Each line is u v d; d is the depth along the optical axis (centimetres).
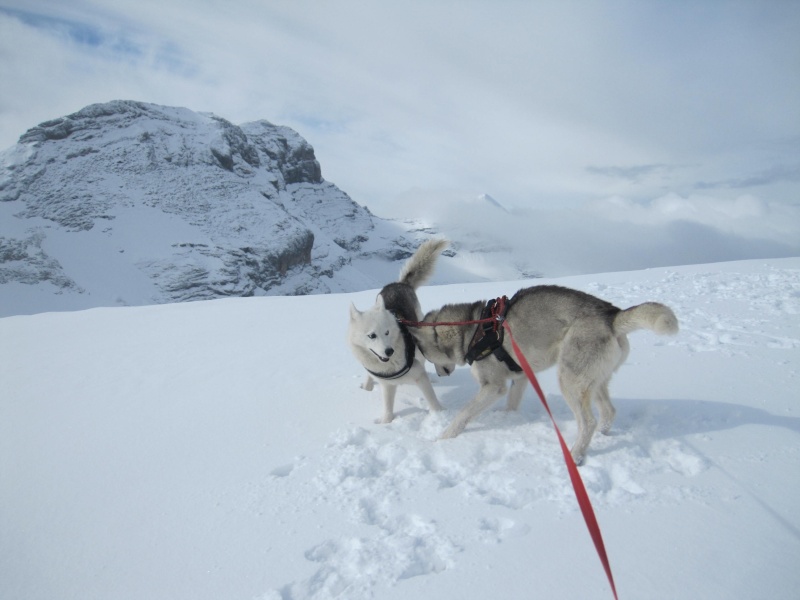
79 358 789
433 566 265
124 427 493
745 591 225
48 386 648
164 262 11531
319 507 327
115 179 14438
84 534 323
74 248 11581
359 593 246
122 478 391
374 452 401
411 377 469
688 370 518
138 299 10350
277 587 257
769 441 358
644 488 315
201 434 462
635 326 388
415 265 701
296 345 791
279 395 554
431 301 1135
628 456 359
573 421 437
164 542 308
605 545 264
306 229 15262
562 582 240
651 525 277
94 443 459
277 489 354
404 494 334
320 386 577
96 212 12888
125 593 268
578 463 364
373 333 448
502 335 430
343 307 1171
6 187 13412
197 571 279
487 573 251
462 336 467
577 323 409
